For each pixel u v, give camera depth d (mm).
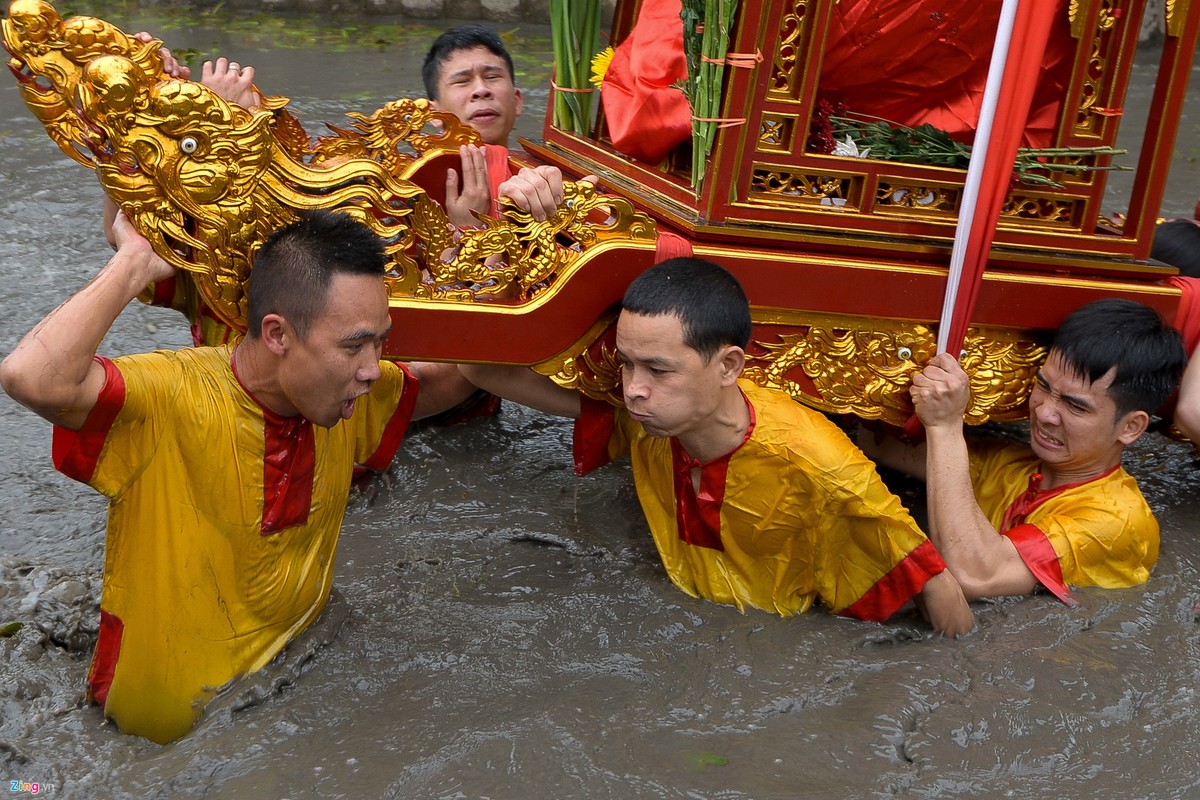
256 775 1933
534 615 2449
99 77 1930
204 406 2000
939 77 2912
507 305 2373
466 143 3453
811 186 2527
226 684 2143
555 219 2354
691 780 1945
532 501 2996
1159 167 2672
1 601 2428
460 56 3789
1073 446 2648
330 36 8820
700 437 2342
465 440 3332
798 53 2414
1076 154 2598
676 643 2373
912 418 2650
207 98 2016
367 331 1896
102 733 2107
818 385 2578
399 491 3029
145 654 2072
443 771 1943
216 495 2035
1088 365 2551
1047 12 2320
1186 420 2846
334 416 1987
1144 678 2303
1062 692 2244
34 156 5723
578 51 3328
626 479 3154
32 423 3346
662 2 2930
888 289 2506
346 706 2125
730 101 2379
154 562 2037
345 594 2492
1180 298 2764
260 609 2162
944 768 2012
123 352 3795
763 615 2504
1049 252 2676
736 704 2166
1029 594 2590
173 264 2084
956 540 2510
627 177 2934
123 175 2008
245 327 2211
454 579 2596
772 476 2369
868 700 2189
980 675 2289
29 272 4324
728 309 2172
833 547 2434
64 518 2863
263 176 2125
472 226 2904
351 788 1900
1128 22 2570
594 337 2457
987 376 2672
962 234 2449
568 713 2107
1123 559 2639
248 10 9461
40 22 1944
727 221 2447
